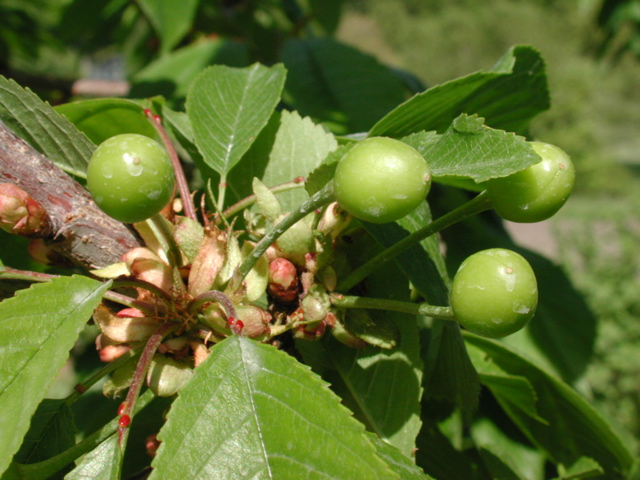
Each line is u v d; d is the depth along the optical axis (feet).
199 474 0.26
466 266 0.31
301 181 0.43
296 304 0.39
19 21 1.52
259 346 0.29
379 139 0.29
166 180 0.32
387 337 0.38
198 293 0.35
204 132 0.47
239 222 0.48
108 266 0.38
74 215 0.39
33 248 0.41
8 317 0.30
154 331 0.36
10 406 0.28
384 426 0.40
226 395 0.28
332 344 0.43
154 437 0.45
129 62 1.47
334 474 0.26
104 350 0.36
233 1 1.21
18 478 0.32
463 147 0.31
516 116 0.53
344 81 0.80
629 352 2.04
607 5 1.94
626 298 2.17
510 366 0.54
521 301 0.29
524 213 0.32
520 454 0.57
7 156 0.38
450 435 0.57
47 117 0.42
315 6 1.22
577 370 0.70
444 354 0.48
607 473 0.55
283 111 0.51
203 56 0.94
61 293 0.31
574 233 2.48
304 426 0.27
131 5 1.42
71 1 1.24
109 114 0.50
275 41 1.21
